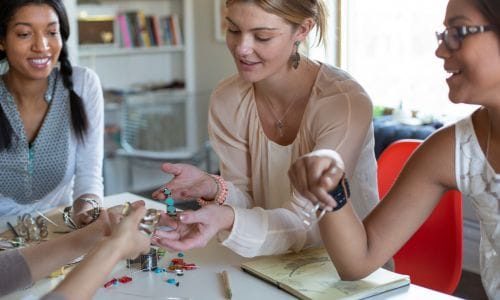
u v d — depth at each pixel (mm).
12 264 1396
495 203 1432
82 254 1433
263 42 1560
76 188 2230
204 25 4953
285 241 1562
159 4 5180
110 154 4449
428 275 1925
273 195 1775
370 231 1482
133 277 1513
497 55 1248
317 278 1459
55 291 1096
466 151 1441
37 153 2180
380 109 3967
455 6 1271
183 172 1678
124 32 4770
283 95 1743
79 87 2279
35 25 2004
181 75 5281
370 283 1430
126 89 4938
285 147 1745
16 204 2213
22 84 2117
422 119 3691
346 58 3426
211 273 1531
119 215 1419
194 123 5109
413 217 1489
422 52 3756
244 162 1863
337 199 1384
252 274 1514
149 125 4941
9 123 2123
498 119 1352
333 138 1596
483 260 1493
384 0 3834
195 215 1443
